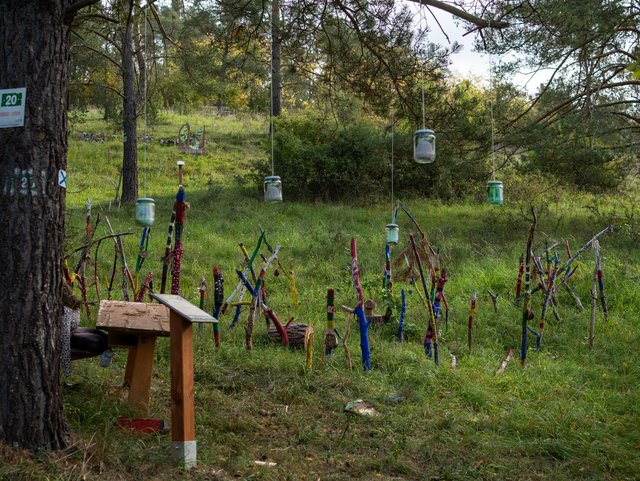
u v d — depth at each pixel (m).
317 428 6.14
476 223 18.25
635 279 11.89
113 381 6.54
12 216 4.54
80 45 19.22
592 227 17.16
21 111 4.55
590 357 8.92
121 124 31.86
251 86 17.31
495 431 6.41
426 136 6.11
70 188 22.48
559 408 6.89
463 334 9.66
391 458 5.55
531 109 18.56
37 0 4.61
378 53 9.16
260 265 12.84
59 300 4.74
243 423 5.93
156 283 11.38
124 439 5.09
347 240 14.91
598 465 5.74
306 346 8.27
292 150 22.17
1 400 4.50
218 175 26.78
